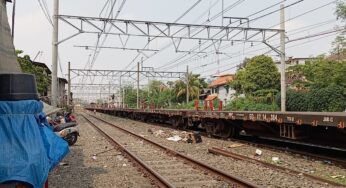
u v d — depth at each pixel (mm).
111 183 9367
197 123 25859
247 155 13586
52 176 10336
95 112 88375
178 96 70125
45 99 18516
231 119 18078
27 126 4207
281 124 14430
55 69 24609
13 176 3799
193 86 69312
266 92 48156
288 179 9109
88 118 54656
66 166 12070
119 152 15227
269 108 40031
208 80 86250
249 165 11242
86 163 12656
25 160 3928
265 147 15656
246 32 26500
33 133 4199
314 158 12438
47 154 4324
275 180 9055
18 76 4395
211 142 18438
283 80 25906
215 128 20734
